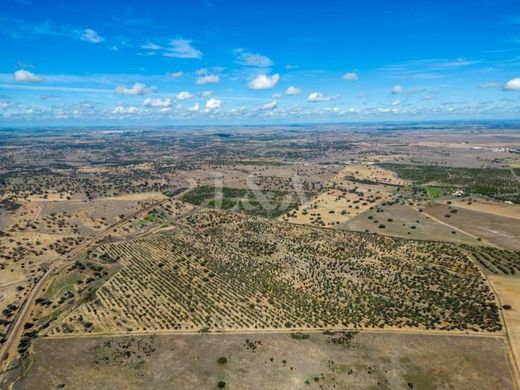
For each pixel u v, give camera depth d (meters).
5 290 168.38
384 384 104.75
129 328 135.38
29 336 131.75
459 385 103.69
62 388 107.44
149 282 171.38
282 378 108.12
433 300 146.88
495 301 144.62
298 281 167.50
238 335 129.12
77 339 129.62
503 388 102.38
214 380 108.25
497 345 119.00
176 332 132.12
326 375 108.56
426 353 116.25
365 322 134.00
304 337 126.19
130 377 110.56
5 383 110.38
